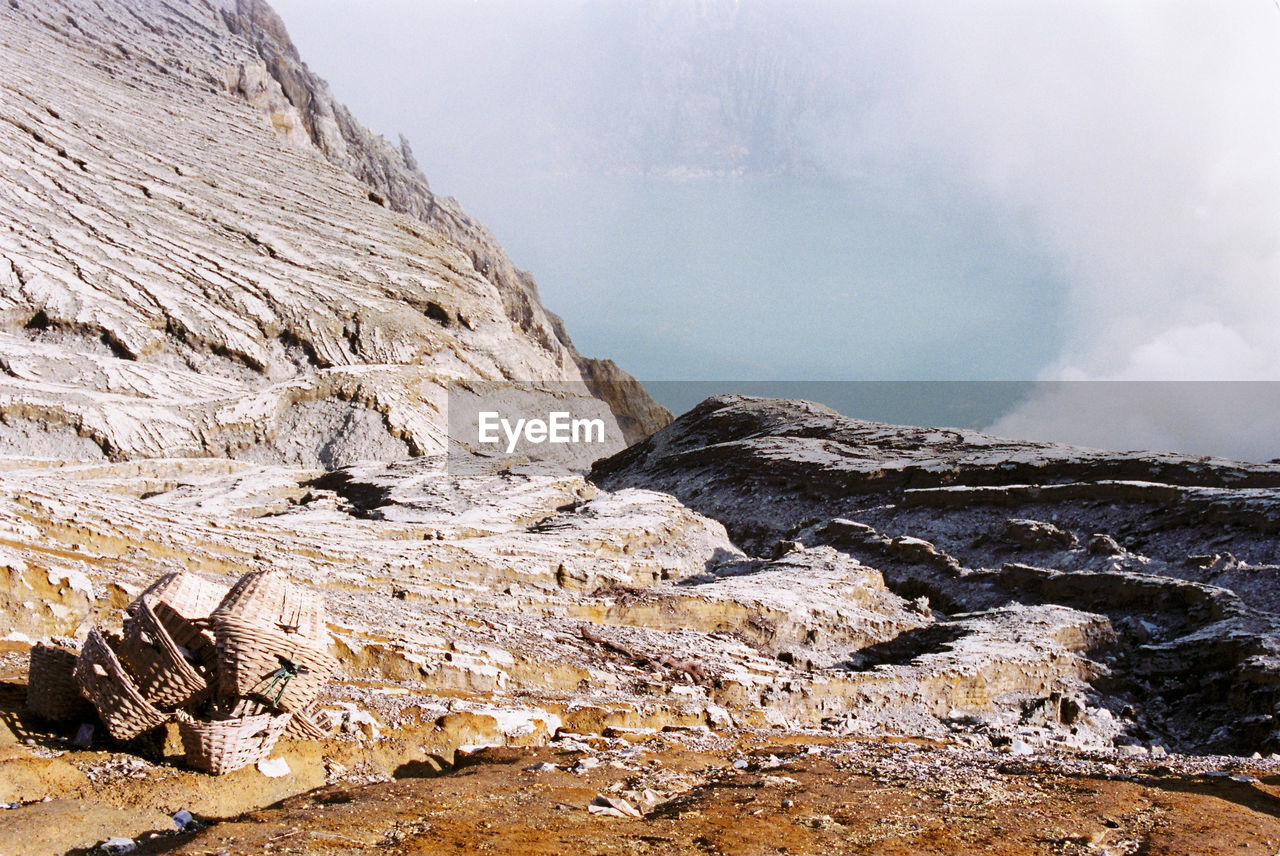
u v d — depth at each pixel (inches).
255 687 372.2
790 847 314.0
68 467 1834.4
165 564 732.7
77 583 540.1
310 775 403.9
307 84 5329.7
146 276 2920.8
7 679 422.3
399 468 1934.1
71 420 2094.0
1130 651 980.6
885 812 360.2
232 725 369.4
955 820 348.8
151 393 2420.0
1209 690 879.7
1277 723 785.6
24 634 505.0
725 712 657.6
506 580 1050.7
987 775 445.1
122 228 3112.7
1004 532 1461.6
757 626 981.2
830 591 1123.3
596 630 816.9
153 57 4466.0
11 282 2620.6
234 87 4682.6
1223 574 1137.4
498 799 363.3
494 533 1390.3
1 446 1980.8
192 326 2775.6
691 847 314.7
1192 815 357.1
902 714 775.1
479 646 667.4
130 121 3831.2
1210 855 305.7
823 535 1562.5
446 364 3260.3
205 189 3622.0
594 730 563.8
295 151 4343.0
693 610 971.3
